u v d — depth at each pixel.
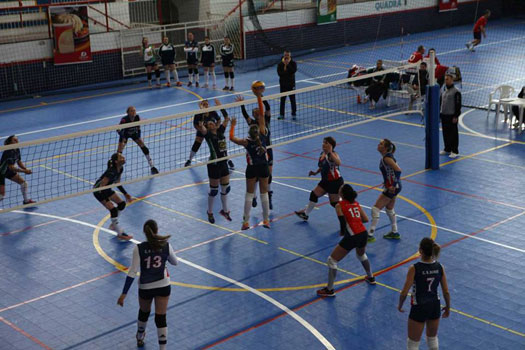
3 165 13.38
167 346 8.42
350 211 9.45
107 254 11.39
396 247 11.32
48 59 26.80
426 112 15.15
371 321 8.94
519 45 32.72
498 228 11.94
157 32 29.89
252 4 31.61
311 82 25.98
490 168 15.38
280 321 9.00
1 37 26.89
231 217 12.91
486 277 10.11
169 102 23.77
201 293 9.88
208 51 25.70
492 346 8.23
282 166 15.99
